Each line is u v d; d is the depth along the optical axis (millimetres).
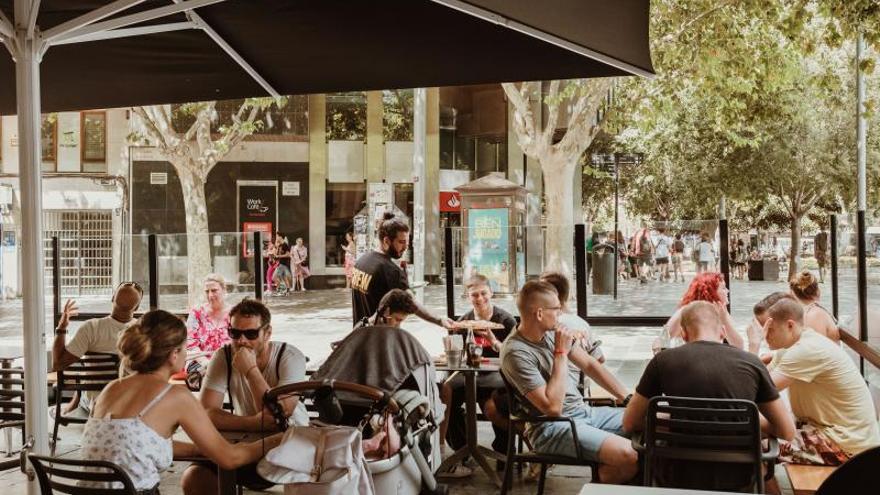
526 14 3666
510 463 5973
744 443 4754
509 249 10773
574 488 6879
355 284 7711
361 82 6309
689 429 4852
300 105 29297
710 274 7578
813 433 5391
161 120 21812
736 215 52219
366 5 4938
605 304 10320
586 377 7551
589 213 50219
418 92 15977
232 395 5469
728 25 17875
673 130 32562
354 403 5504
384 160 30344
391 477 4465
